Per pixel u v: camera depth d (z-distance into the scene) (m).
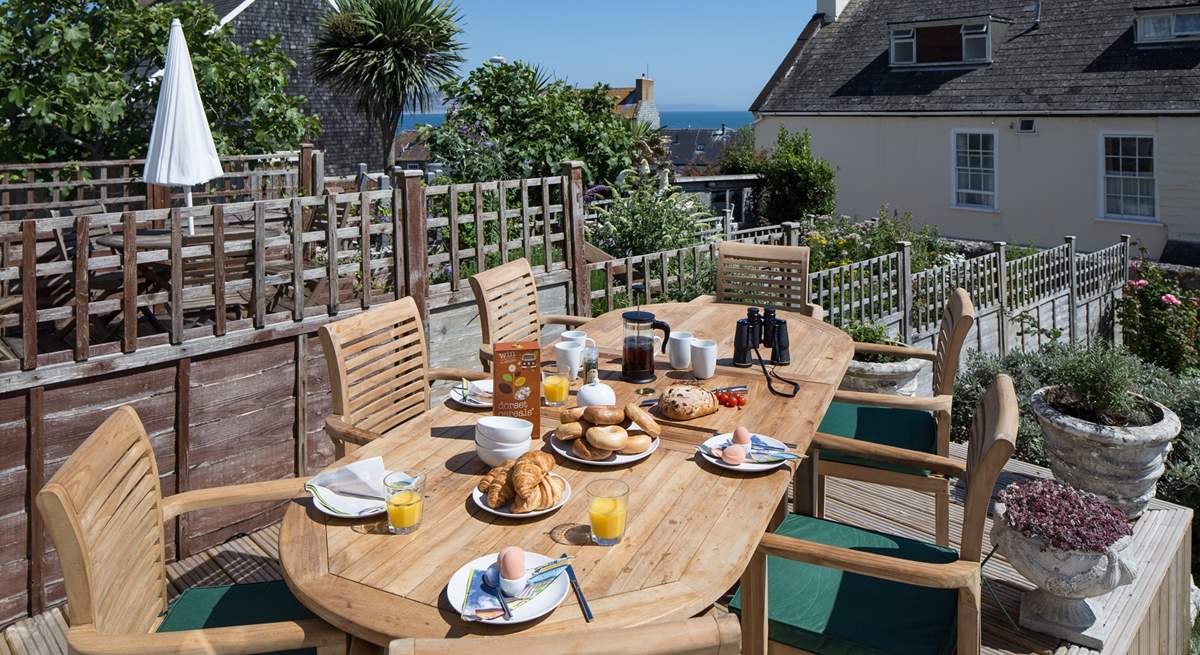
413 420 2.83
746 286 4.96
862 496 4.43
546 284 5.82
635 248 8.52
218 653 1.78
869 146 17.91
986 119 16.17
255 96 9.82
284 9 17.42
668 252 6.71
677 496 2.28
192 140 5.67
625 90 35.22
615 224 8.70
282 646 1.80
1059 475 4.31
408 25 14.71
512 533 2.07
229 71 9.56
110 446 2.07
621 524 2.01
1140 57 14.82
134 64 9.52
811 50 19.80
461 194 8.38
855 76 18.45
